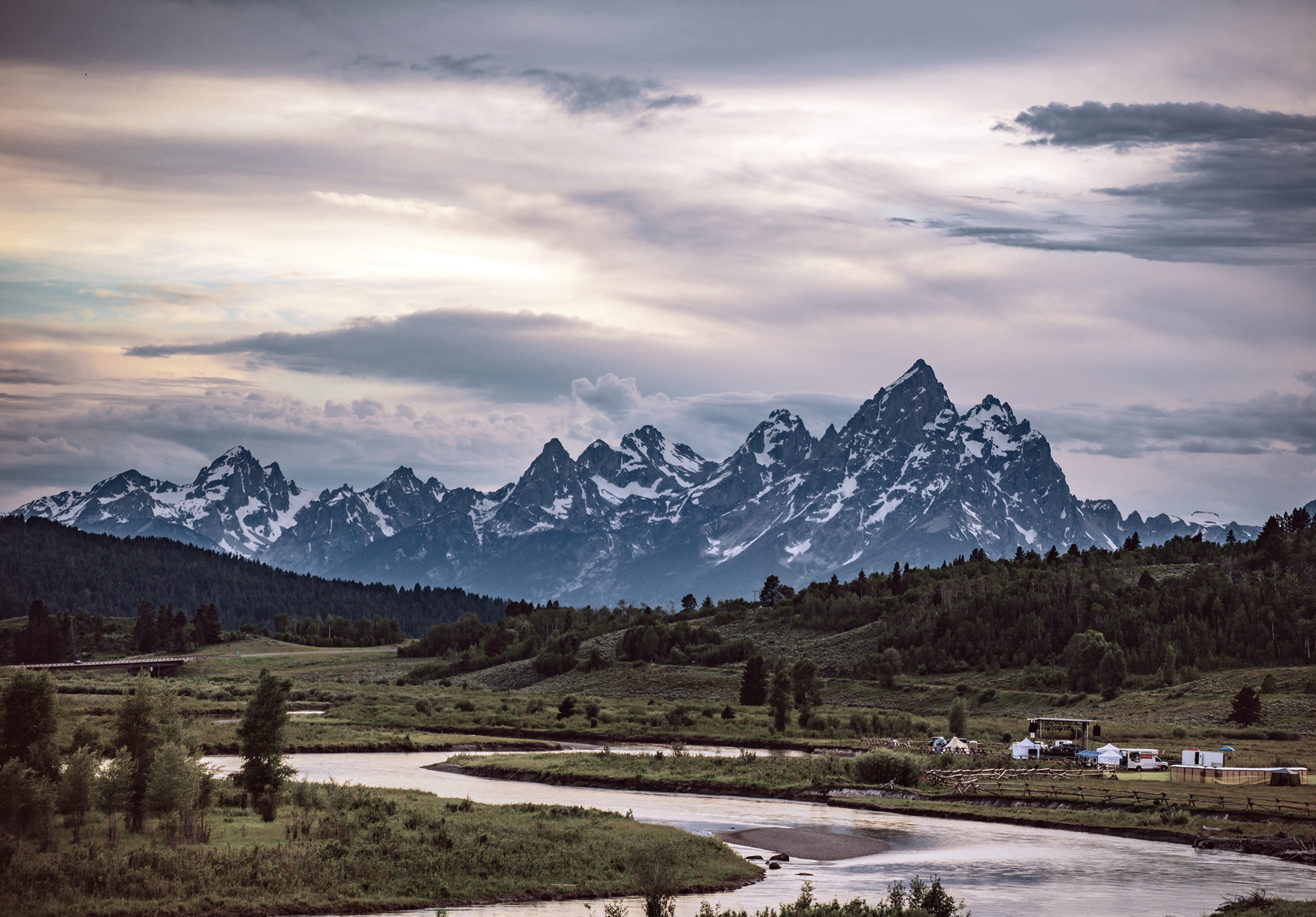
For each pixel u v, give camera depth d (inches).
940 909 2287.2
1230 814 3735.2
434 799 3661.4
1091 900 2593.5
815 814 3969.0
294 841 2672.2
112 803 2679.6
